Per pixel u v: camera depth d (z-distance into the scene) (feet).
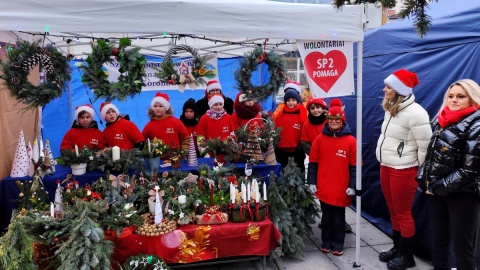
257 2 10.25
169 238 9.80
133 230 9.78
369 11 10.75
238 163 13.20
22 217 8.79
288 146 15.25
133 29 9.47
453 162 8.43
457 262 8.82
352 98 18.16
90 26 9.23
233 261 11.12
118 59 10.25
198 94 26.00
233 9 9.98
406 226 10.79
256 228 10.46
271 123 14.48
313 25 10.54
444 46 12.08
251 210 10.66
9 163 12.79
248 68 12.87
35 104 10.15
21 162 11.53
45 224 9.00
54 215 9.69
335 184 11.99
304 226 12.76
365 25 10.79
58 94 10.28
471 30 11.14
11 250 7.82
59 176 11.53
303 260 12.00
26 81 10.05
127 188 10.78
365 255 12.37
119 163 11.69
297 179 12.59
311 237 13.89
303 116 15.34
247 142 13.39
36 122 16.31
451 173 8.48
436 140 8.84
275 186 11.91
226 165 12.95
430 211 9.50
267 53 13.08
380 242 13.44
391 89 10.30
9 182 11.16
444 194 8.62
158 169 12.28
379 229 14.69
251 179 12.14
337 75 11.14
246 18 10.11
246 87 12.88
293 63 22.03
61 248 8.48
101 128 23.67
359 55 11.03
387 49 14.89
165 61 12.06
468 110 8.33
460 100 8.42
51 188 11.44
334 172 12.00
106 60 10.32
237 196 10.94
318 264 11.72
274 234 10.71
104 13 9.25
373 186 15.46
